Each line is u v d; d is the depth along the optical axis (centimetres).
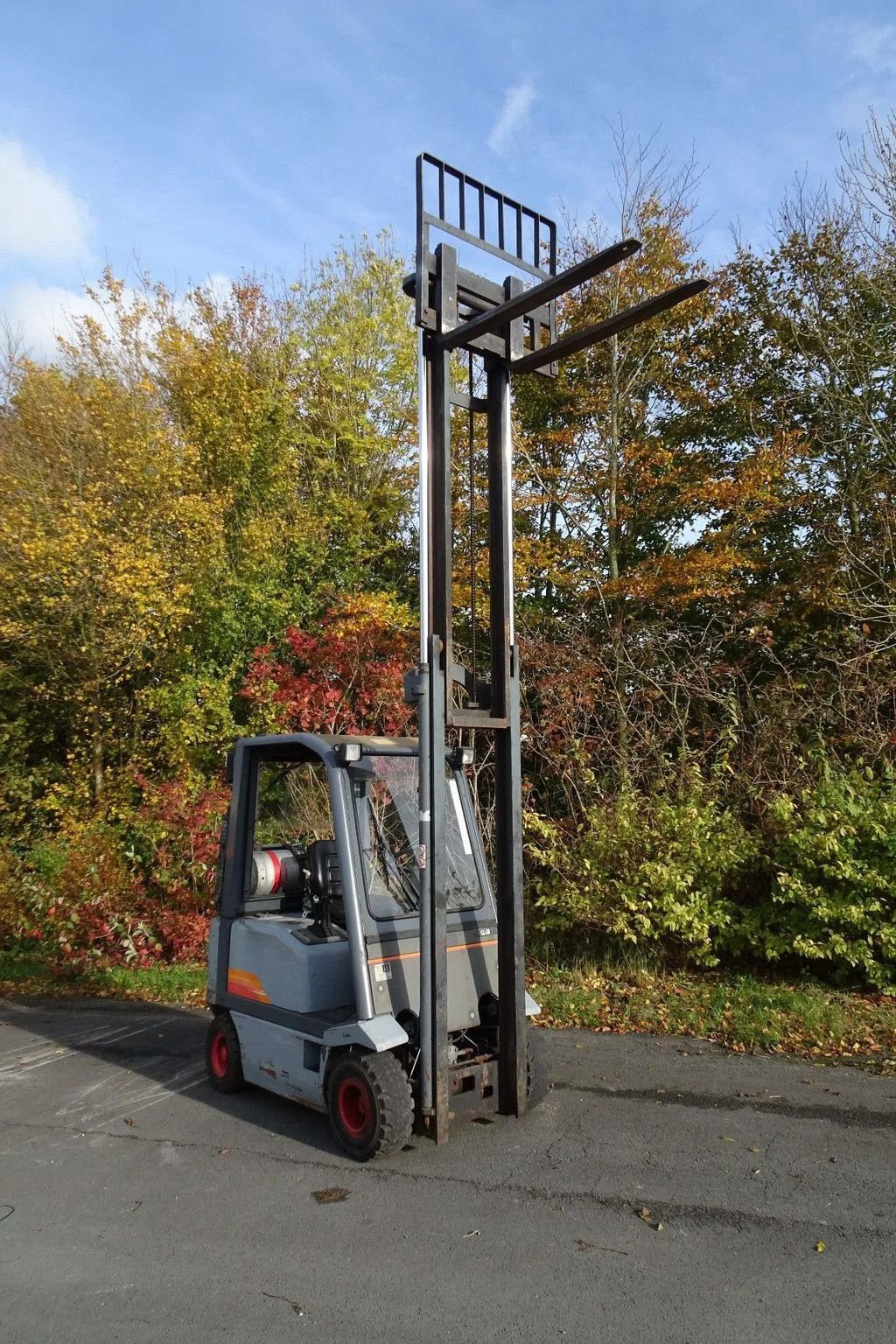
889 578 1293
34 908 1180
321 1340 348
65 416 1572
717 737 1036
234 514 1647
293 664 1467
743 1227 423
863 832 855
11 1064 763
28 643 1495
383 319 2148
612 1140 529
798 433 1370
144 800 1366
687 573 1316
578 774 1073
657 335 1545
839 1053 684
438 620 534
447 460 546
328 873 599
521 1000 562
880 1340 336
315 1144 547
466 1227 432
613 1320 354
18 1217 466
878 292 1386
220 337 1892
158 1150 552
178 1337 353
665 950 945
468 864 607
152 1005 964
